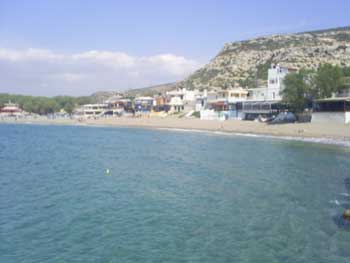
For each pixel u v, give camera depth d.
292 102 78.69
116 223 20.02
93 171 36.59
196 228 19.16
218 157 44.44
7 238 17.89
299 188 27.41
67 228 19.25
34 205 23.70
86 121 142.75
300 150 48.22
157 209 22.64
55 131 101.94
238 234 18.27
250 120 96.19
